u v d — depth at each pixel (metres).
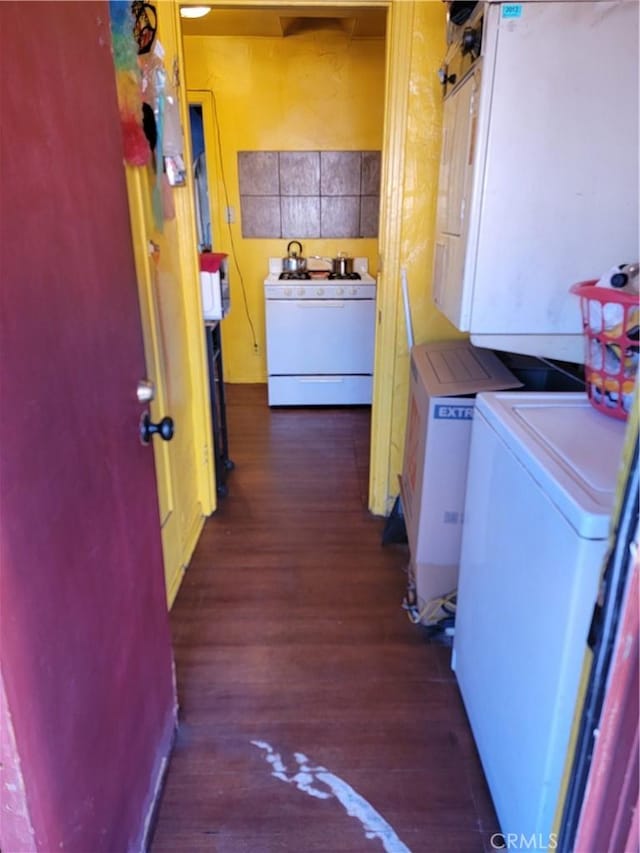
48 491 0.79
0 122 0.66
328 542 2.50
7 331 0.68
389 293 2.40
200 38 3.84
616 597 0.68
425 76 2.12
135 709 1.21
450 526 1.92
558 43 1.38
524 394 1.44
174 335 2.17
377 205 4.29
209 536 2.54
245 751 1.52
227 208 4.29
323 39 3.86
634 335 1.19
